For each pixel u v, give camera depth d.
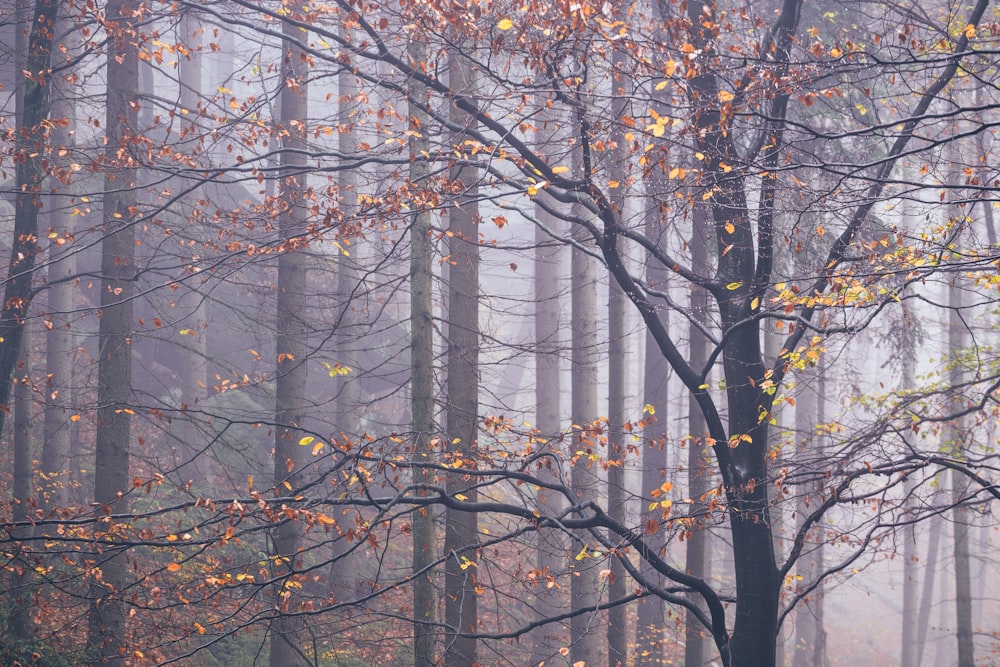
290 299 13.47
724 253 9.76
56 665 11.72
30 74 10.45
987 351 12.36
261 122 10.16
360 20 9.25
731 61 9.62
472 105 9.46
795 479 11.50
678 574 8.99
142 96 11.55
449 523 11.21
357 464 8.04
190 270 10.60
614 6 7.69
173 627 8.54
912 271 7.51
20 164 11.05
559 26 8.09
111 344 11.91
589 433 9.55
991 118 13.19
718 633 9.25
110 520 8.13
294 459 13.23
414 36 9.35
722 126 7.64
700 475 14.13
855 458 10.29
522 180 9.42
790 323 10.17
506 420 10.80
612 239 9.49
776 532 14.20
